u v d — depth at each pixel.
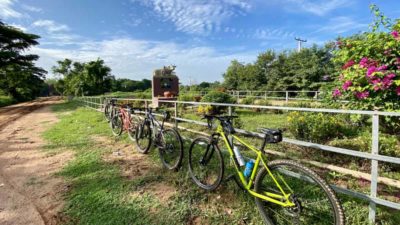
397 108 3.31
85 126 8.72
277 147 4.46
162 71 17.19
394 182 2.61
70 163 4.55
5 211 2.95
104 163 4.44
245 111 10.80
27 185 3.69
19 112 18.48
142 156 4.79
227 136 2.94
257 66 29.81
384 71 3.23
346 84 3.66
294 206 2.13
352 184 2.95
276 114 9.77
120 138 6.39
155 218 2.62
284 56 27.39
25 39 32.97
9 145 6.30
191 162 3.49
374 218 2.23
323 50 21.70
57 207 2.99
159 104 11.74
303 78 21.77
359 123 4.74
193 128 6.12
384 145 3.36
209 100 11.59
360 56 3.66
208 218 2.58
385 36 3.43
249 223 2.47
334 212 1.94
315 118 4.52
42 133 7.93
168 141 4.04
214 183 3.05
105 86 47.44
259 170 2.46
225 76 36.59
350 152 2.36
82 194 3.26
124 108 6.62
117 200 3.04
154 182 3.53
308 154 4.08
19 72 38.72
